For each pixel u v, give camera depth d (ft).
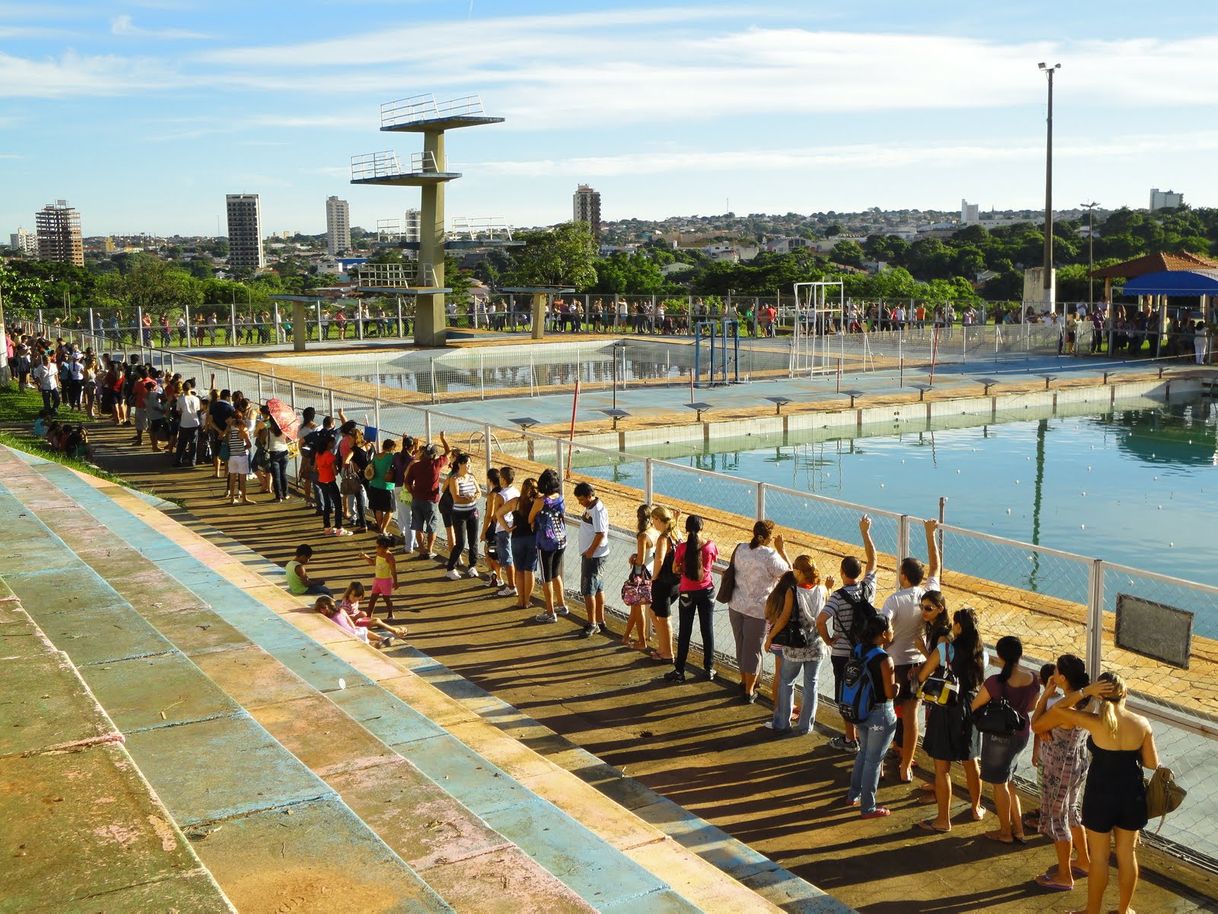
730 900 17.99
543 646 37.58
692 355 154.40
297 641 24.80
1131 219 510.58
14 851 8.95
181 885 8.56
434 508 50.72
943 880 22.43
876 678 24.75
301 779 12.55
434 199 159.53
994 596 34.37
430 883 12.31
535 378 132.26
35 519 25.20
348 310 174.29
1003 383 119.24
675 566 34.19
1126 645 24.80
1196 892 22.02
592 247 280.10
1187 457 86.02
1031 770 26.96
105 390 87.71
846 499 70.08
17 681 12.53
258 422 62.80
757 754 28.73
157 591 22.30
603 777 26.89
